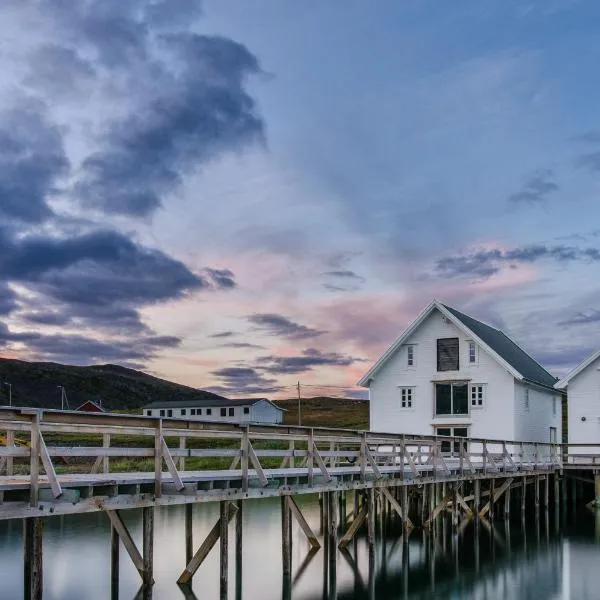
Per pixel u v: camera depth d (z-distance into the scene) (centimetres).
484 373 4278
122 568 2181
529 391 4484
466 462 3150
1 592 1856
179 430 1562
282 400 19350
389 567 2355
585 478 3903
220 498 1658
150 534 1622
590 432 4169
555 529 3200
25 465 2584
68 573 2109
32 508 1224
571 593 2075
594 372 4194
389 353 4541
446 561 2472
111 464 4147
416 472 2611
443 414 4384
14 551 2409
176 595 1867
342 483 2142
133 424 1447
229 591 1962
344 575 2220
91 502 1345
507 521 3328
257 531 3020
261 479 1777
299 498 4503
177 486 1505
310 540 2616
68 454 1363
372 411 4575
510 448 4153
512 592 2078
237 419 9919
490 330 4909
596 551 2672
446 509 3503
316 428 2058
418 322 4469
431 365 4444
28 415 1236
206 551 1950
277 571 2238
